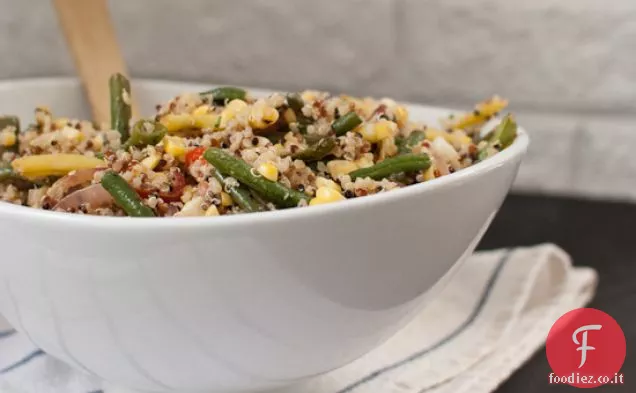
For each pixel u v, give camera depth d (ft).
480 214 1.55
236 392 1.60
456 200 1.46
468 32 2.99
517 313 2.00
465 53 3.02
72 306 1.42
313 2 2.97
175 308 1.38
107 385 1.69
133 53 3.02
